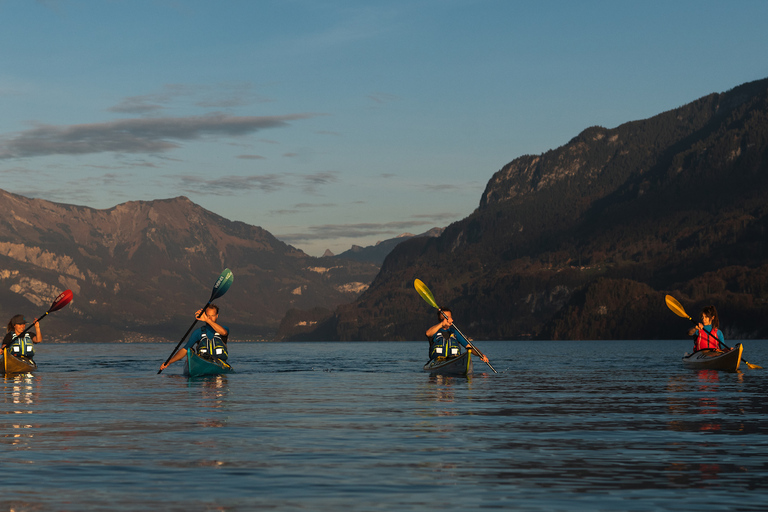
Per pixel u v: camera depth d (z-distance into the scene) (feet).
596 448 35.99
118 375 97.40
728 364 104.73
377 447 36.37
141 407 54.19
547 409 53.16
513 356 229.86
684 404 56.75
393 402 58.49
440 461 32.76
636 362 163.32
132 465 31.68
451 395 65.26
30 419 46.85
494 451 35.19
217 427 43.27
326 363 155.22
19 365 101.76
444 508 24.76
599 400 60.34
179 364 142.92
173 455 34.01
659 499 25.86
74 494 26.58
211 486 27.91
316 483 28.40
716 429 42.37
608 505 25.08
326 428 42.91
